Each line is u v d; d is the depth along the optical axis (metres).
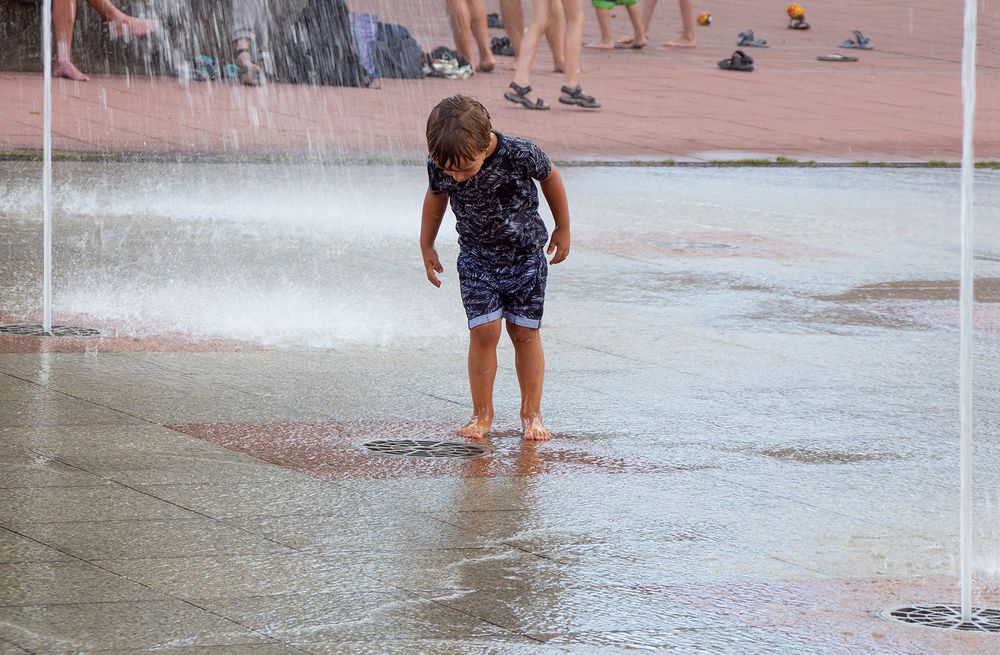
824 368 14.91
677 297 18.38
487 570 8.78
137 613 7.83
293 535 9.27
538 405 12.00
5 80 37.84
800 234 23.81
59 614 7.76
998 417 13.15
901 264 21.48
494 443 11.73
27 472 10.30
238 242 20.53
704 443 11.96
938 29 64.19
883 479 11.10
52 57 39.25
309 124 33.66
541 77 43.50
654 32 58.00
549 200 11.79
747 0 71.44
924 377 14.69
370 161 29.23
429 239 11.98
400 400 12.95
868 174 31.50
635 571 8.88
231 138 31.06
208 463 10.77
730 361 15.05
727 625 8.04
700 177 29.89
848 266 21.11
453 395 13.21
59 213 22.09
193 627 7.67
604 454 11.52
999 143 36.97
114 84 38.47
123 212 22.48
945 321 17.53
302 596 8.20
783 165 32.09
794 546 9.47
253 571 8.56
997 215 26.78
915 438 12.36
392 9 58.31
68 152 28.05
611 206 25.77
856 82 47.12
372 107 36.88
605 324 16.62
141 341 14.73
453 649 7.54
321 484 10.38
